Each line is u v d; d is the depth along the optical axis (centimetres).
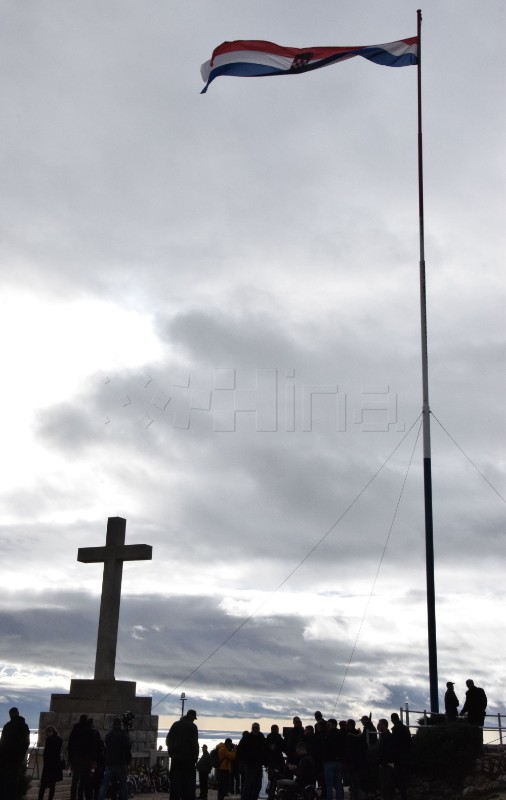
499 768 2367
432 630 2878
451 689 2592
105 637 3709
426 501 3022
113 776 2050
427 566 2947
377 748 2500
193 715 2064
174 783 2009
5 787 1798
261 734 2134
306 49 3278
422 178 3334
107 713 3453
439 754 2377
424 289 3250
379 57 3353
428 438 3088
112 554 3816
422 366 3164
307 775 2277
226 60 3275
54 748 2223
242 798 2095
